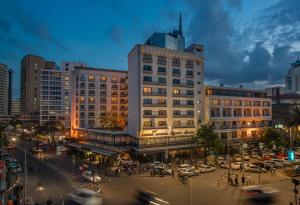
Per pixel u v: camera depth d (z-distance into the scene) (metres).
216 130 73.25
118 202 32.25
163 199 33.25
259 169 45.44
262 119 85.44
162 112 62.69
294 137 74.12
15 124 168.38
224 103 76.06
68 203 32.19
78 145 72.06
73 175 47.16
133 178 44.75
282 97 139.12
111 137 63.38
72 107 98.75
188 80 68.44
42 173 49.44
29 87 196.62
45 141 102.00
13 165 51.69
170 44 95.75
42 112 150.38
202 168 49.00
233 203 31.72
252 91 84.56
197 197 34.06
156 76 62.88
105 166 55.22
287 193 35.62
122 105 102.44
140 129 58.97
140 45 61.28
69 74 159.25
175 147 61.25
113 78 101.69
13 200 31.47
